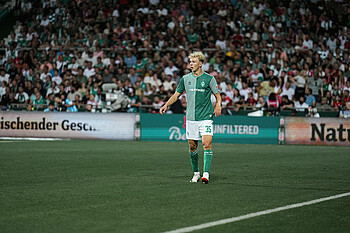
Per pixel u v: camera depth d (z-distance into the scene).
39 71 86.75
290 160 44.78
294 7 93.69
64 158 43.19
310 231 18.70
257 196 25.83
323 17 93.62
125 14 94.88
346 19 96.94
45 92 83.25
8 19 102.81
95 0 97.00
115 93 73.12
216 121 64.88
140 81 78.75
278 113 71.12
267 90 77.12
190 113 30.02
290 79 78.75
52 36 95.62
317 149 57.41
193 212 21.58
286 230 18.75
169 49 85.44
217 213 21.42
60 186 28.20
